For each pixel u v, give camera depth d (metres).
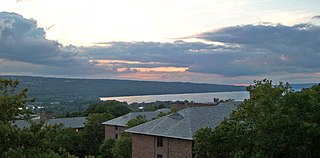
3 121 19.73
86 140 88.12
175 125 47.72
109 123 88.31
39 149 19.53
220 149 27.50
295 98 26.16
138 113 90.00
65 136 84.31
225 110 50.75
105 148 73.81
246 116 27.70
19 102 20.83
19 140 18.91
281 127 25.67
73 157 20.19
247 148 26.58
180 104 96.31
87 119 94.56
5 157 17.03
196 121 46.91
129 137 61.44
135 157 51.94
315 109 26.17
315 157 26.27
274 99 27.05
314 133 24.91
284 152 25.75
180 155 45.16
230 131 27.64
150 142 49.56
